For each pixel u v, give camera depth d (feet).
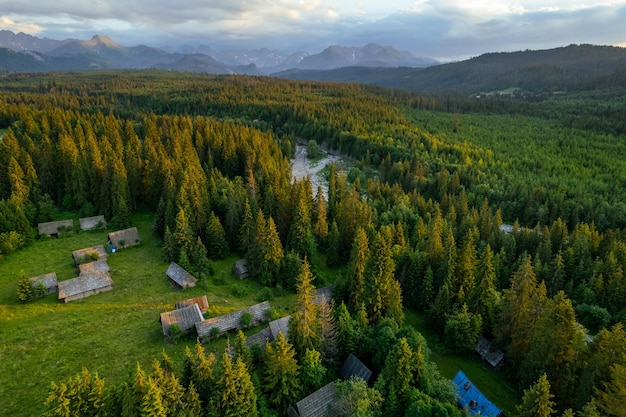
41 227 336.08
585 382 176.76
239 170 516.32
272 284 288.92
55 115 575.38
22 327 219.20
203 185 364.79
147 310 239.91
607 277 295.07
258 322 223.30
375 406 159.33
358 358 196.34
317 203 382.22
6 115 638.53
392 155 612.70
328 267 331.36
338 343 196.24
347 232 340.18
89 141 449.06
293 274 286.46
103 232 350.43
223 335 212.02
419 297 277.23
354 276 249.55
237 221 339.36
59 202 395.75
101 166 381.81
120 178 364.38
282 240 346.74
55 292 255.91
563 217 440.45
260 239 289.33
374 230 324.39
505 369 225.97
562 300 192.85
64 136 437.99
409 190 522.06
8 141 394.52
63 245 324.39
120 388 148.77
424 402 160.04
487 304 241.76
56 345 205.46
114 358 195.93
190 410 139.74
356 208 351.25
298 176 615.16
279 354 163.43
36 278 255.50
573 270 315.99
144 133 573.33
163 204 346.33
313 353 173.06
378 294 229.45
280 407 166.50
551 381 192.54
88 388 137.28
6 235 303.89
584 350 185.57
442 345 241.14
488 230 370.32
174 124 590.14
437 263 284.82
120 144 457.68
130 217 364.58
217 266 311.68
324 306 193.26
